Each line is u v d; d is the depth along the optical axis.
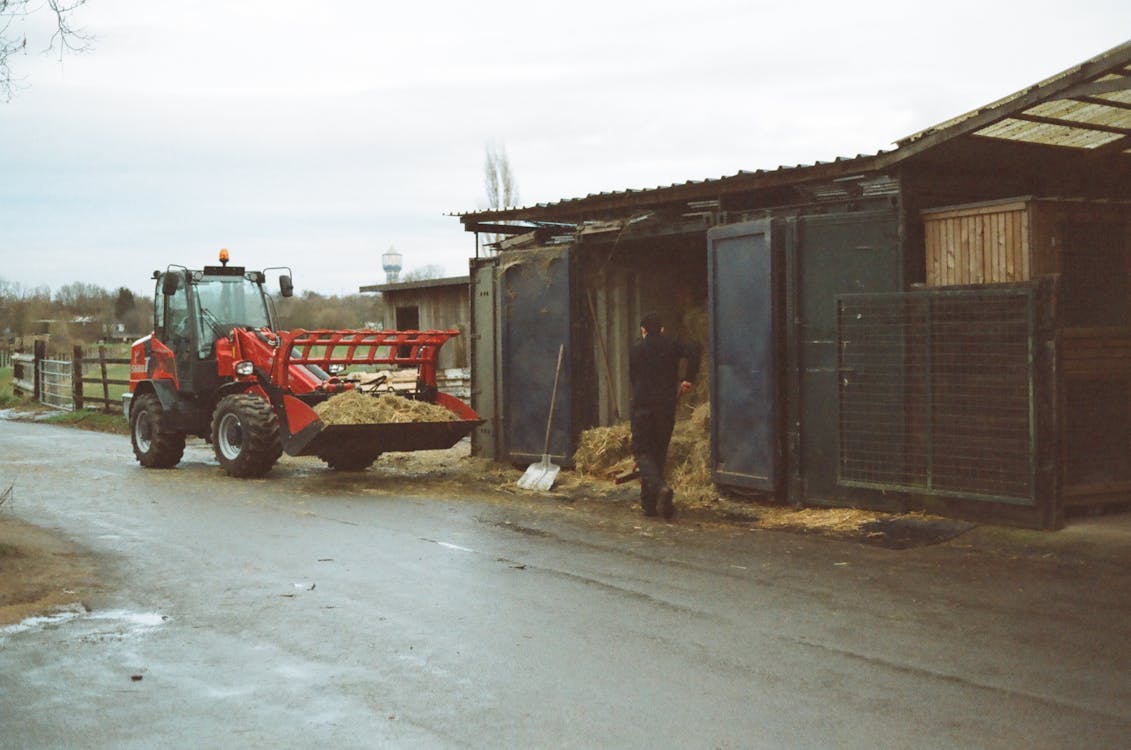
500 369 13.67
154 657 5.59
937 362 9.00
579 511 10.29
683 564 7.78
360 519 9.90
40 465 14.64
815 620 6.18
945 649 5.57
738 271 10.44
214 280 14.05
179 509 10.56
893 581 7.14
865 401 9.49
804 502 10.02
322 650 5.68
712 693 4.92
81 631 6.11
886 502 9.42
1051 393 8.35
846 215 9.69
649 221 12.02
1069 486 8.88
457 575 7.48
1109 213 9.04
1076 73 7.91
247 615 6.43
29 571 7.64
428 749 4.29
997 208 8.87
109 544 8.71
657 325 10.05
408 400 12.87
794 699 4.82
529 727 4.52
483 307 13.91
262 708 4.79
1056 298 8.31
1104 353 8.99
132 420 14.66
